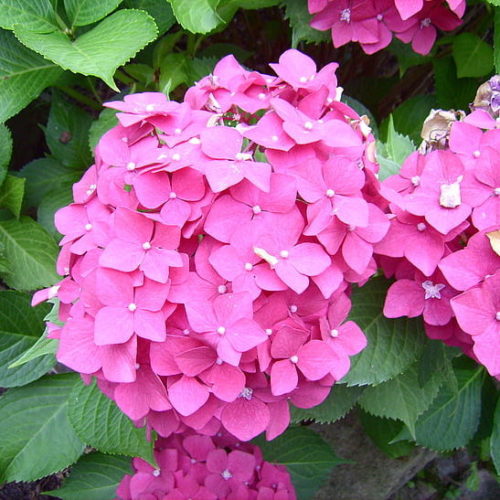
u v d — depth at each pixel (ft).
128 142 1.55
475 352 1.47
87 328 1.45
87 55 1.85
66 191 2.32
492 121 1.62
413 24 2.01
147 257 1.43
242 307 1.39
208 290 1.44
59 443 2.04
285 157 1.49
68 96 2.59
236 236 1.43
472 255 1.49
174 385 1.41
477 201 1.53
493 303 1.48
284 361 1.45
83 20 2.00
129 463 2.11
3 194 2.16
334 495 2.67
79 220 1.58
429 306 1.59
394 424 2.32
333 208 1.46
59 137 2.30
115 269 1.41
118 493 1.95
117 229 1.43
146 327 1.40
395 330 1.70
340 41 2.02
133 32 1.90
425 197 1.54
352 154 1.52
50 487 2.27
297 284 1.41
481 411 2.33
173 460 1.89
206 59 2.24
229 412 1.48
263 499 1.89
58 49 1.89
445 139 1.70
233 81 1.63
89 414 1.90
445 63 2.32
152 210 1.48
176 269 1.43
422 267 1.53
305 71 1.59
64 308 1.59
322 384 1.53
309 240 1.47
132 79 2.31
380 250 1.56
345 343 1.54
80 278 1.51
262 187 1.41
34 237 2.19
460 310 1.48
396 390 1.89
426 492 3.04
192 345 1.41
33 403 2.07
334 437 2.54
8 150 2.13
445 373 1.79
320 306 1.49
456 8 1.96
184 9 1.96
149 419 1.53
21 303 2.06
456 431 2.23
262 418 1.49
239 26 2.79
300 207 1.48
